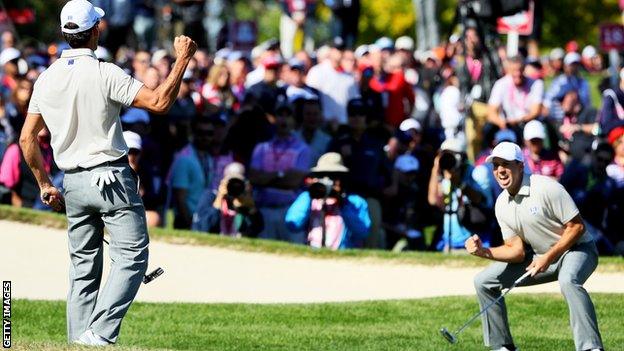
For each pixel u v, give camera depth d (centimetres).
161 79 6253
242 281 4181
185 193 5038
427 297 3972
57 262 4294
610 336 3456
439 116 6338
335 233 4622
